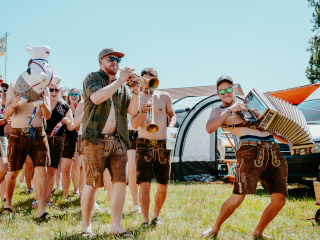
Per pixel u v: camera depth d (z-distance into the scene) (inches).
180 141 395.2
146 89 167.3
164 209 196.1
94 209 196.9
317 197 177.5
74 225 157.8
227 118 142.3
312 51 1180.5
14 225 156.9
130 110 145.1
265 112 130.4
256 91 138.3
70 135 238.8
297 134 139.1
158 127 152.1
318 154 245.3
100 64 142.8
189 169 391.5
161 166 162.9
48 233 141.6
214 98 405.4
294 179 259.6
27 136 175.8
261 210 198.2
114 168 137.9
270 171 135.9
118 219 135.8
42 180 176.7
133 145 204.5
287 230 156.3
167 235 135.5
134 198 194.4
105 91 128.3
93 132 133.3
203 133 403.2
